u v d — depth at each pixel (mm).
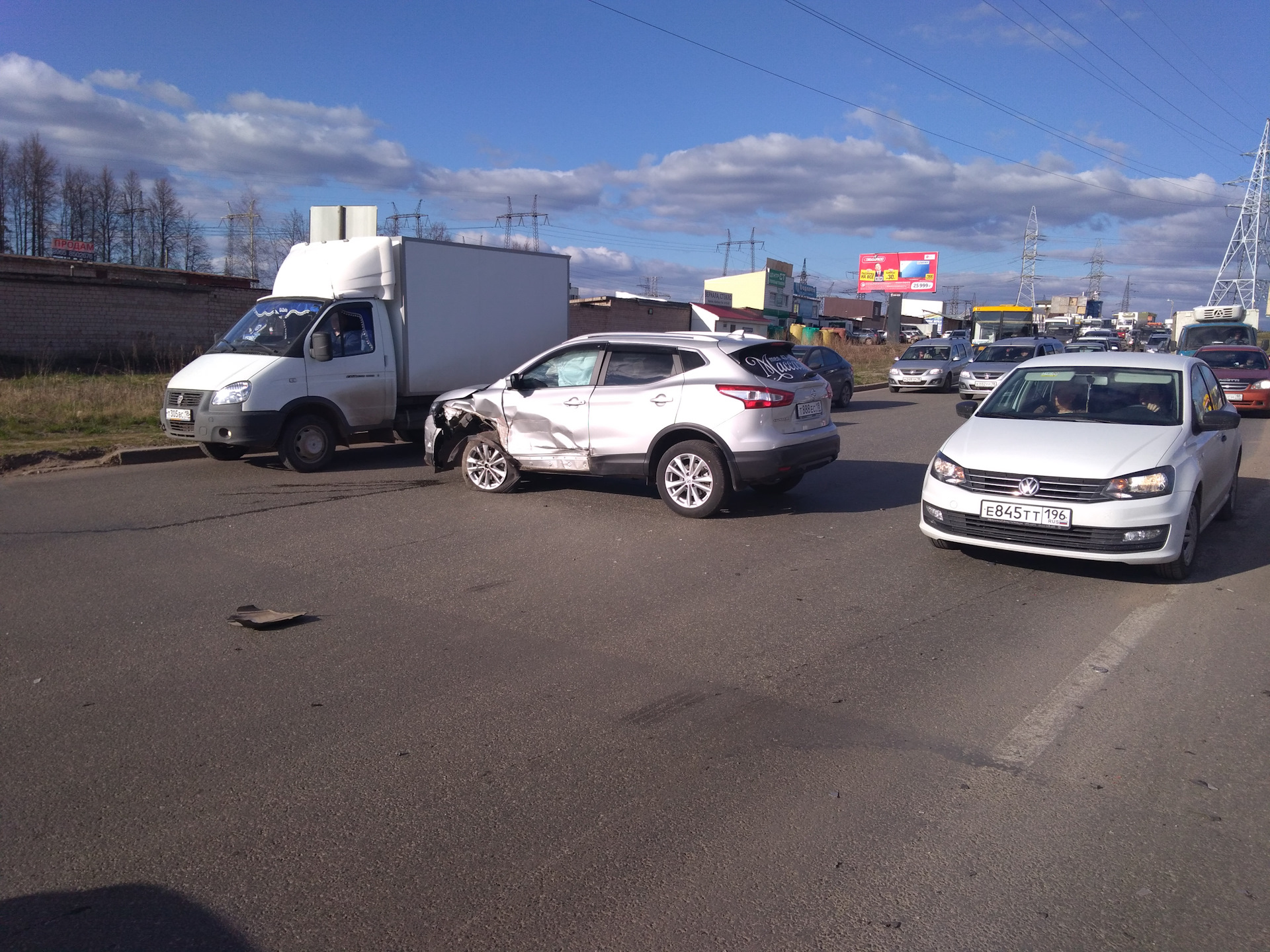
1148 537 6078
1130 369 7492
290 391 10594
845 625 5516
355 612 5699
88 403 14516
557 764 3779
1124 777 3703
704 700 4418
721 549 7336
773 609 5820
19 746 3906
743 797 3531
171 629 5348
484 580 6406
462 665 4832
